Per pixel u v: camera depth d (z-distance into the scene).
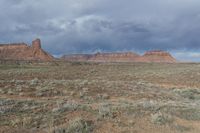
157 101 23.83
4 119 13.85
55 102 18.47
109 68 82.50
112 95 25.92
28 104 17.22
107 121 14.45
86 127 13.25
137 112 16.47
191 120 16.70
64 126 13.30
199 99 31.69
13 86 27.12
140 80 50.84
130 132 13.43
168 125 14.86
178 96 31.02
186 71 65.44
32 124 13.32
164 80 52.06
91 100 22.61
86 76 56.91
